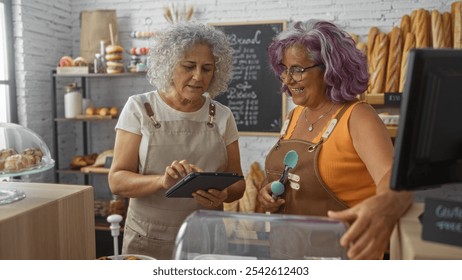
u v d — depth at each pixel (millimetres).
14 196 1304
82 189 1448
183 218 1673
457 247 788
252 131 3689
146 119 1681
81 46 3781
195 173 1289
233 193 1729
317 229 963
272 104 3631
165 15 3666
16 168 1328
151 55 1675
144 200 1681
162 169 1684
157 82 1660
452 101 829
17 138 1461
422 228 824
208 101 1798
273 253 983
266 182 1653
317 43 1429
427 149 844
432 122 829
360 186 1433
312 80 1480
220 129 1772
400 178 848
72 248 1392
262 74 3623
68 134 4051
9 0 3463
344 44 1440
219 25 3680
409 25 3146
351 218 965
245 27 3627
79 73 3557
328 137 1452
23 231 1170
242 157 3791
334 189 1458
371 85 3068
